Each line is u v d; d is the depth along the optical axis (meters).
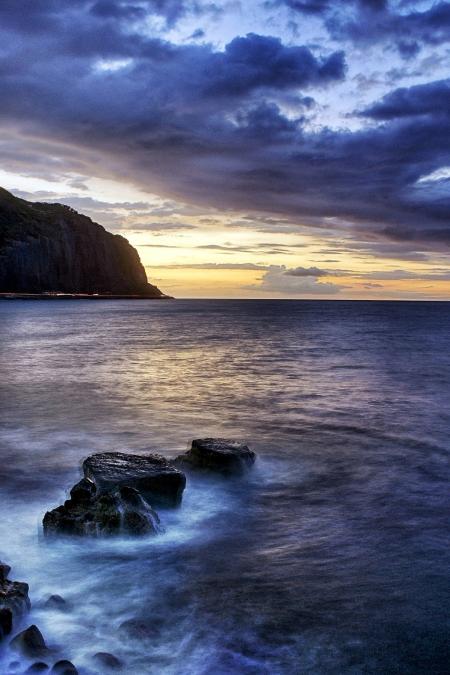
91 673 5.00
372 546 8.02
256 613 6.10
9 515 9.08
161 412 18.98
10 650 5.26
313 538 8.32
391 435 15.61
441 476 11.74
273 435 15.62
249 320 102.12
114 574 7.00
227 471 11.04
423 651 5.44
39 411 18.98
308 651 5.41
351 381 26.92
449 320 104.00
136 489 8.82
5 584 6.23
